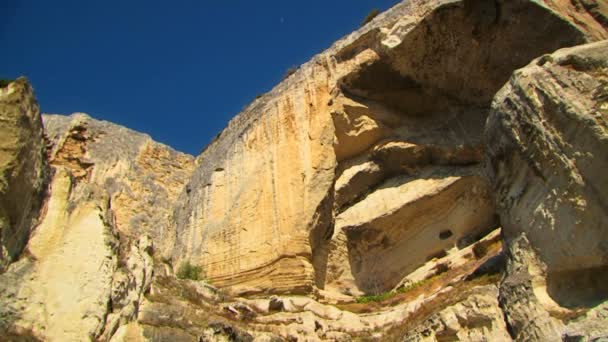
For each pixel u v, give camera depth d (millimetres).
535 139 15461
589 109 14188
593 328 12703
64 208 15125
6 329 12156
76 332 12906
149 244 17469
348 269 24578
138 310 14711
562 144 14625
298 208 23000
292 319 18406
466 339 15297
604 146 13508
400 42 24188
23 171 13656
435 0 23891
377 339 17812
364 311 20781
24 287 13023
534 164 15492
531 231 15633
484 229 24531
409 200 24938
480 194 24609
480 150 24953
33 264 13617
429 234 25062
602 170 13555
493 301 15758
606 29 23172
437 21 23656
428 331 15984
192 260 24359
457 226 24719
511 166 16672
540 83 15789
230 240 23891
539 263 15148
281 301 19734
